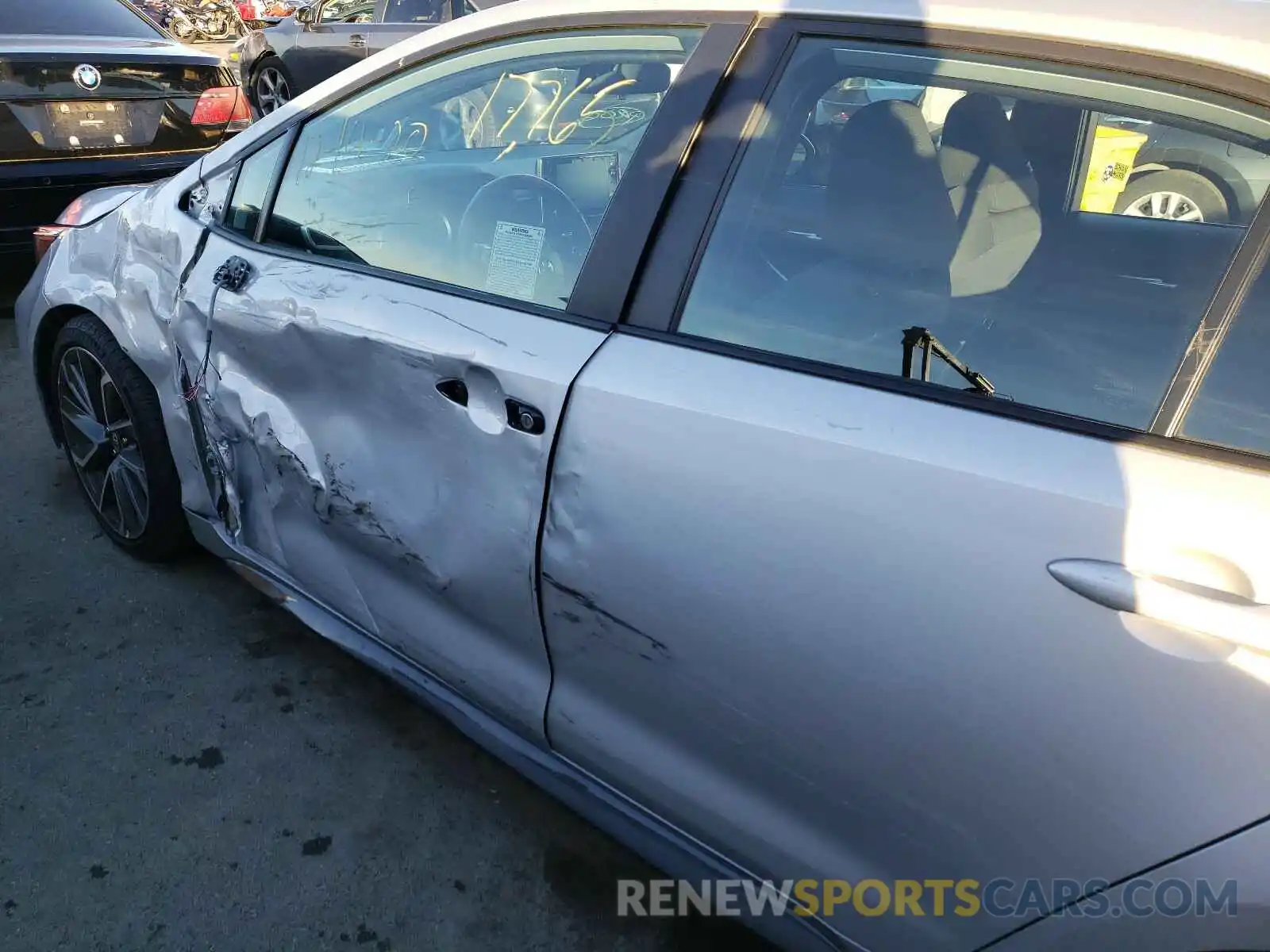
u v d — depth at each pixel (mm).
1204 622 1003
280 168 2096
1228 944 1044
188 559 2764
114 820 1938
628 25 1603
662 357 1420
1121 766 1062
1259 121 1141
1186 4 1257
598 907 1819
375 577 1933
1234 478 1064
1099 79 1240
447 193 1860
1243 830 1009
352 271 1889
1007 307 1325
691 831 1505
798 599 1244
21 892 1778
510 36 1757
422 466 1685
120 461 2611
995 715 1125
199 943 1711
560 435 1454
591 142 1776
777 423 1277
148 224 2379
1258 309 1128
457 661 1788
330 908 1788
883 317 1375
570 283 1597
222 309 2049
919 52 1356
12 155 3943
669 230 1480
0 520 2912
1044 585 1089
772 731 1328
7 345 4195
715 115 1480
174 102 4336
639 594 1398
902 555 1168
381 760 2121
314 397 1883
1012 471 1135
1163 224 1398
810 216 1469
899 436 1211
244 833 1927
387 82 1951
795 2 1460
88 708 2215
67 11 4328
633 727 1528
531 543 1522
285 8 14859
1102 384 1201
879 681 1199
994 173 1458
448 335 1624
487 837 1951
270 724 2201
